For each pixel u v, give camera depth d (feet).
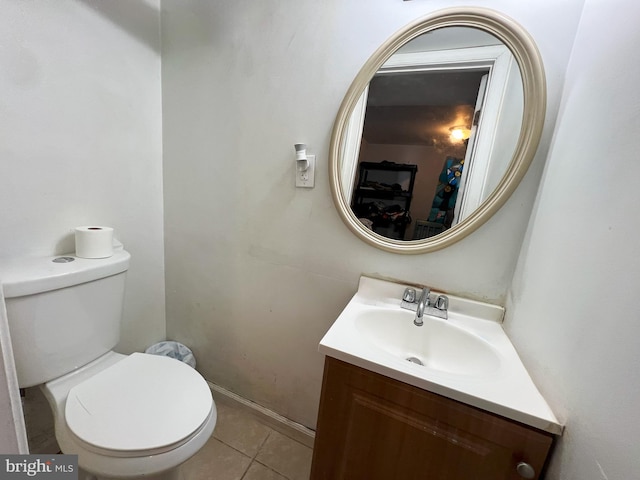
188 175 4.24
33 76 2.79
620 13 1.71
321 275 3.65
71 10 3.01
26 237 2.92
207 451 3.82
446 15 2.65
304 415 4.12
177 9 3.84
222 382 4.73
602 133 1.71
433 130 2.91
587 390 1.48
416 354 2.95
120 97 3.63
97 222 3.58
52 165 3.05
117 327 3.36
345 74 3.12
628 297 1.29
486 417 1.86
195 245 4.42
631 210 1.36
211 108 3.89
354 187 3.26
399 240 3.18
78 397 2.56
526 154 2.56
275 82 3.45
